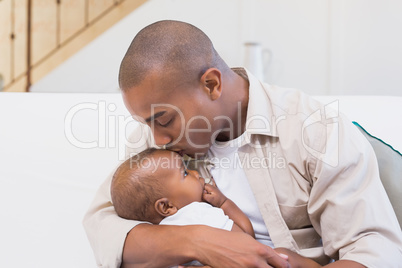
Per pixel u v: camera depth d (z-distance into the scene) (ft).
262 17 10.83
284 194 3.25
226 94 3.23
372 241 2.81
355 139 3.12
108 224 3.27
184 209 3.22
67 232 4.23
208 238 2.83
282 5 10.66
